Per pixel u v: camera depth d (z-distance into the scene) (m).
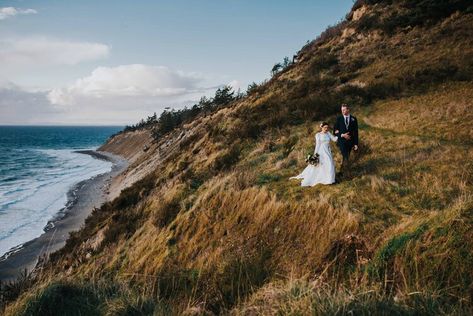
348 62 23.12
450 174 8.05
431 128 11.51
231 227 9.64
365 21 27.73
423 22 23.89
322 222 7.77
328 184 9.38
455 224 5.25
